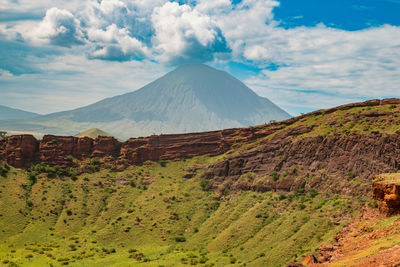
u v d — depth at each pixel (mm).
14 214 182750
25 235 171625
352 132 162500
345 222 126000
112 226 183000
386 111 164750
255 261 128750
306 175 169750
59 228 181250
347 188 145375
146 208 198125
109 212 195500
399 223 90500
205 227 175000
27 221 182000
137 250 161625
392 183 104062
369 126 161250
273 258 125812
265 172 191750
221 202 193250
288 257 122750
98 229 181875
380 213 108375
